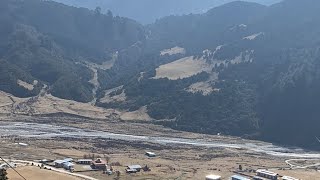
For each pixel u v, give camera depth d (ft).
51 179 481.87
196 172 598.75
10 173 481.46
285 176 596.29
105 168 566.77
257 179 581.53
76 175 525.34
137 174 557.74
